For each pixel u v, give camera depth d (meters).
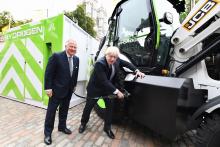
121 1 4.33
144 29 3.68
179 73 3.26
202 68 3.10
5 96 6.61
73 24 5.39
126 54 4.07
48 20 5.15
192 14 3.12
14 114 4.77
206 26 3.06
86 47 6.46
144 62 3.67
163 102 2.87
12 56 6.19
